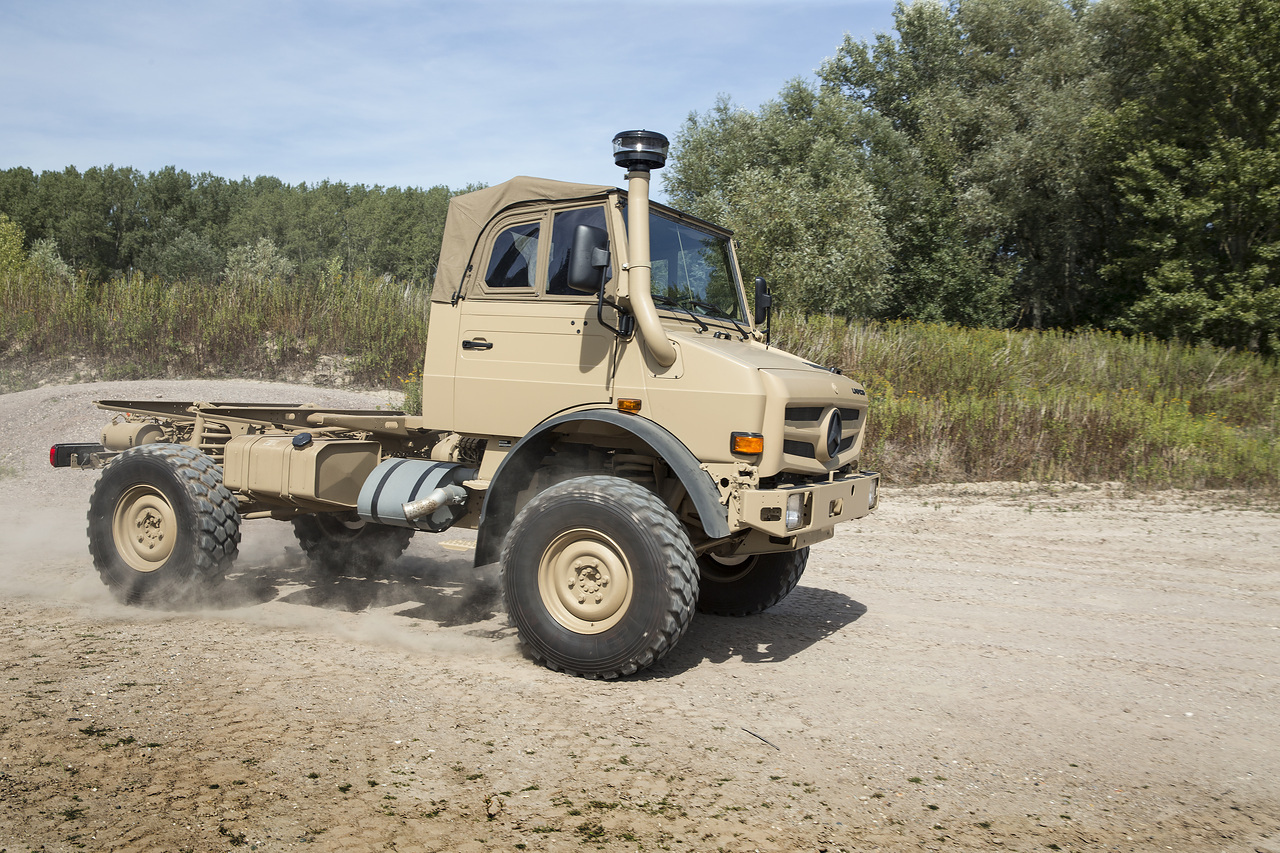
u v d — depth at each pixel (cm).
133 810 285
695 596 438
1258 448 1177
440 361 535
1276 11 2459
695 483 435
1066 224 3462
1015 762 357
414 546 812
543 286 503
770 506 438
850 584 694
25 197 9700
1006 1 3734
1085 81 3294
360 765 328
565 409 491
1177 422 1238
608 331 479
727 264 593
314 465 542
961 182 3622
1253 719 413
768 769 342
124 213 9369
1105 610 618
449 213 539
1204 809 319
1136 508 1012
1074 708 424
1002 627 572
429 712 388
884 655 509
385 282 2041
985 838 292
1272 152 2427
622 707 407
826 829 294
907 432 1255
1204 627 576
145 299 1902
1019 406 1277
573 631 449
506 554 464
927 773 344
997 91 3641
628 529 435
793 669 480
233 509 564
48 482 1051
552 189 503
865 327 1766
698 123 3594
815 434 482
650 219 511
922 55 3956
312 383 1738
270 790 303
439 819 288
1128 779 344
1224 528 911
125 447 646
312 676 430
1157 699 439
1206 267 2606
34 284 1973
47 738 338
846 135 3478
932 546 836
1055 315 3691
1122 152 2884
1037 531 902
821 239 2814
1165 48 2650
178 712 371
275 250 6950
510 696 415
